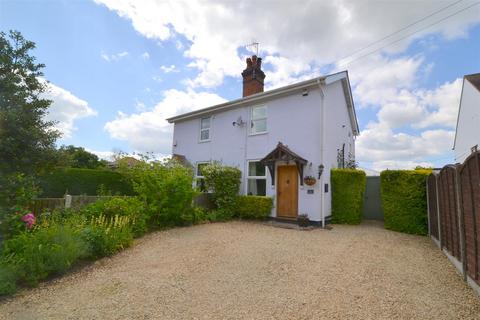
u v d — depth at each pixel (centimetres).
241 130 1178
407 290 353
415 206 775
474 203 358
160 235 702
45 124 560
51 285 380
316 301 320
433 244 638
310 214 908
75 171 1175
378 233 768
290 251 550
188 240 647
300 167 942
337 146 1105
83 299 332
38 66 551
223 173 1054
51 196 1088
